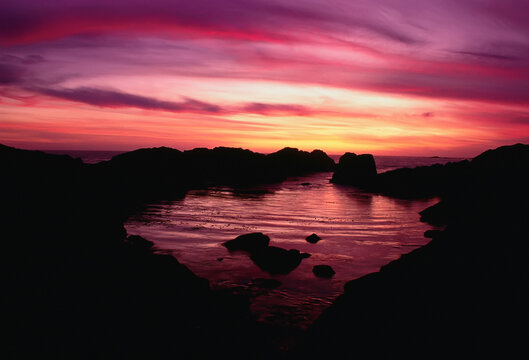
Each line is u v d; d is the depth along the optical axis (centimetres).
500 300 460
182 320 748
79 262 738
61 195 909
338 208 2928
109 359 551
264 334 789
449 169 4500
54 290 627
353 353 538
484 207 789
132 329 641
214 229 2000
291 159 8425
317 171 8606
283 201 3328
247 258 1436
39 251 685
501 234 589
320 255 1505
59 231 779
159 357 597
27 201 779
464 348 431
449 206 2341
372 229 2073
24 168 876
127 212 2464
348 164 5847
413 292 580
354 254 1524
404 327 519
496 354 402
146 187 3772
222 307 882
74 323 588
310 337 660
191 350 646
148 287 807
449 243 664
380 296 626
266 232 1958
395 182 4659
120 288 744
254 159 6606
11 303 554
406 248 1630
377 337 536
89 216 954
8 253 631
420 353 462
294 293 1076
